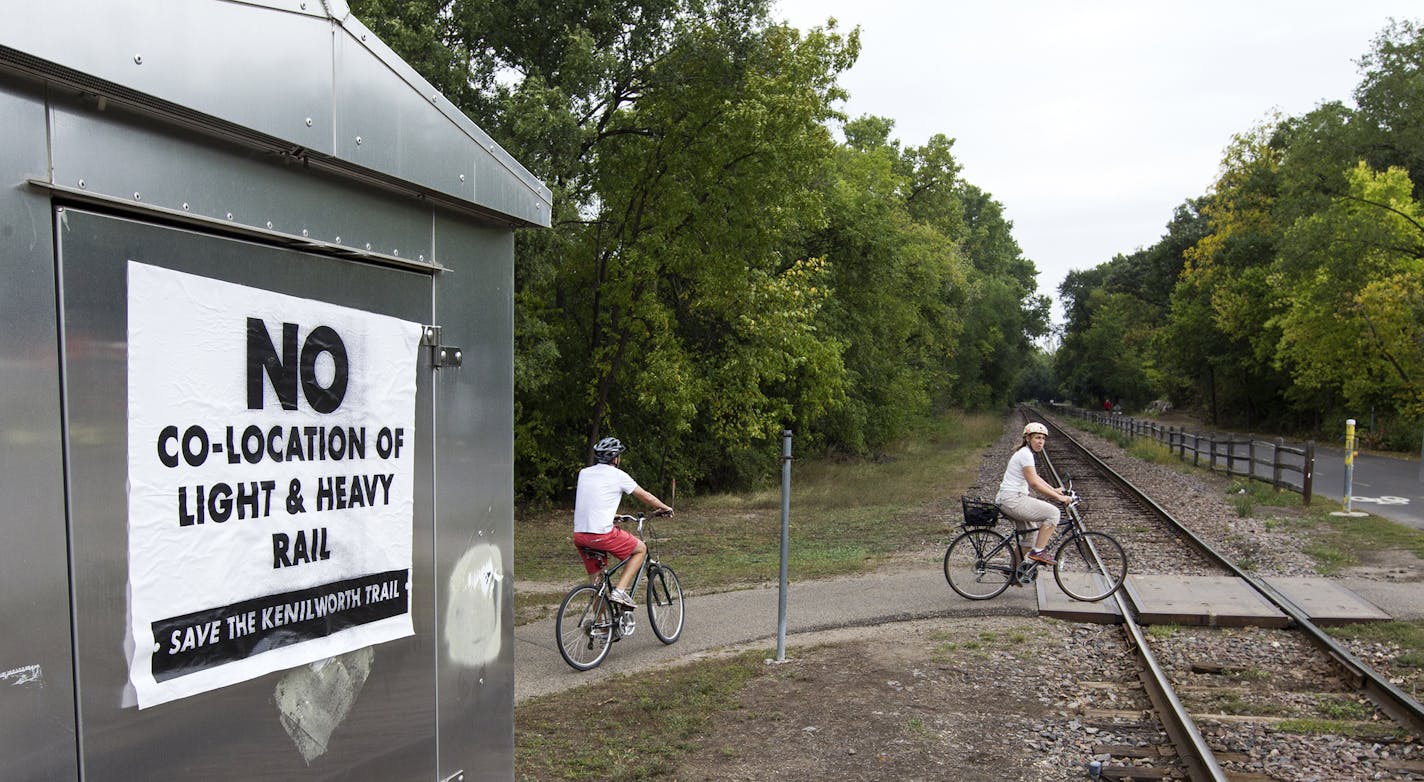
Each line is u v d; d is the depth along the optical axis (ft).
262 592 7.11
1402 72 132.05
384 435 8.33
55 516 5.68
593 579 23.38
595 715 19.21
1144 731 18.22
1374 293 117.19
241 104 6.66
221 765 6.77
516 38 51.47
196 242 6.63
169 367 6.41
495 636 9.95
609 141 57.77
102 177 5.98
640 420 67.36
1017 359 277.03
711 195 56.13
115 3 5.85
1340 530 44.01
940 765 16.51
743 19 53.93
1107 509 54.19
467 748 9.49
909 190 144.15
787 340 64.80
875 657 23.43
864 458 103.35
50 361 5.68
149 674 6.24
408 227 8.61
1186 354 209.97
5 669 5.41
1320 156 134.31
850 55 59.21
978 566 30.19
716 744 17.51
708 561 39.96
